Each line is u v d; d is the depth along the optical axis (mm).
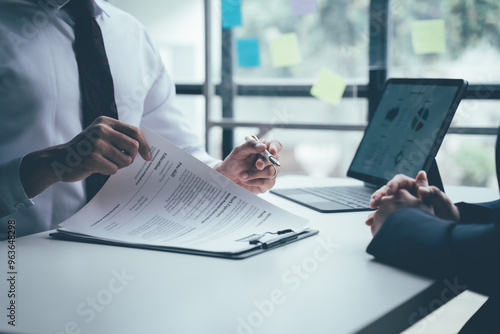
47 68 1011
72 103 1057
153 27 2627
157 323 442
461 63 2123
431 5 2117
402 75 2184
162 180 767
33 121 1000
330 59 2324
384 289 535
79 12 1069
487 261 548
